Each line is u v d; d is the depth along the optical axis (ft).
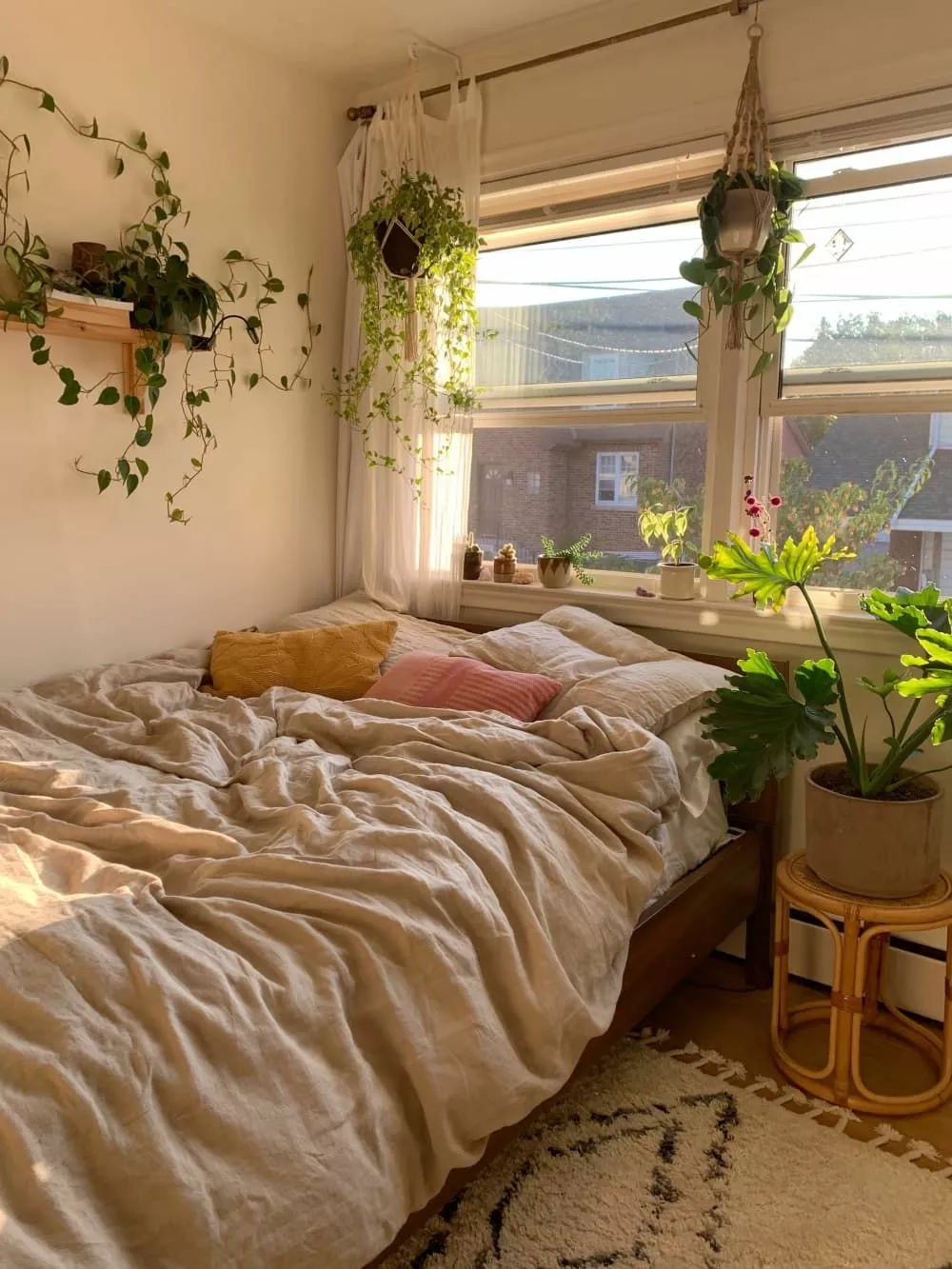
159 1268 3.33
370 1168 4.02
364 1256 3.90
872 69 7.55
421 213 9.25
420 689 7.97
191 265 9.29
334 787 6.17
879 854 6.38
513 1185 5.79
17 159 7.88
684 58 8.45
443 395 10.13
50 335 8.24
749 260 7.87
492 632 8.89
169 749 7.09
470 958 4.84
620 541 9.66
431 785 6.02
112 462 8.86
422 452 10.21
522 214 9.78
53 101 8.02
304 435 10.67
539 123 9.36
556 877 5.57
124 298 8.23
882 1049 7.34
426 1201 4.42
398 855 5.14
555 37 9.20
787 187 7.95
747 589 7.29
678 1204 5.65
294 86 10.08
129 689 8.02
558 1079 5.00
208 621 9.91
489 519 10.58
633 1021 6.24
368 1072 4.22
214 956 4.21
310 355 10.62
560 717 7.09
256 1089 3.82
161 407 9.21
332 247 10.69
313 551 10.96
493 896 5.23
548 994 5.02
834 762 7.97
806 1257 5.28
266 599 10.47
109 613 9.00
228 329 9.71
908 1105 6.49
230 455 9.91
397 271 9.44
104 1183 3.38
